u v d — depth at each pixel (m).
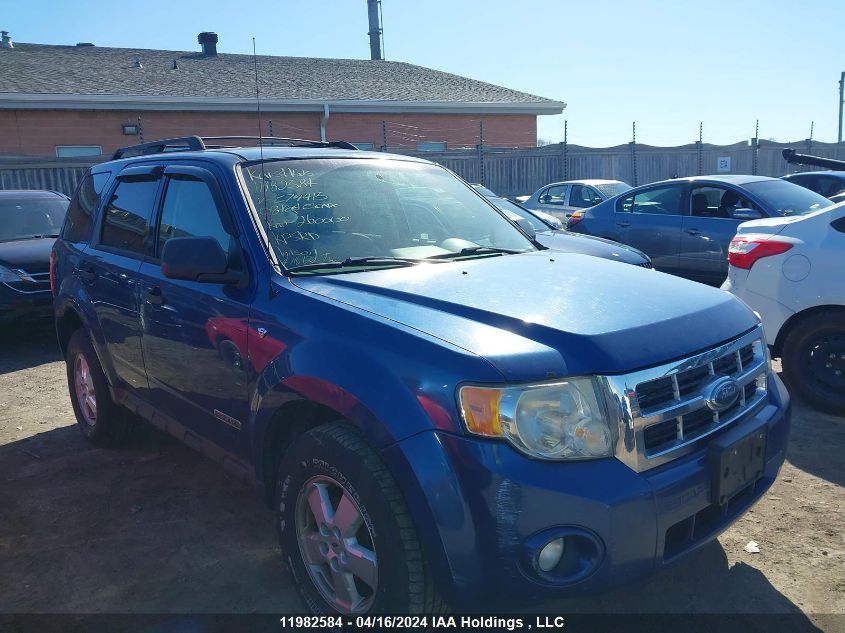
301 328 2.78
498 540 2.20
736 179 8.78
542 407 2.25
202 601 3.10
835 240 5.00
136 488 4.23
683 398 2.49
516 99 23.92
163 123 18.64
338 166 3.78
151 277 3.75
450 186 4.16
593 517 2.21
